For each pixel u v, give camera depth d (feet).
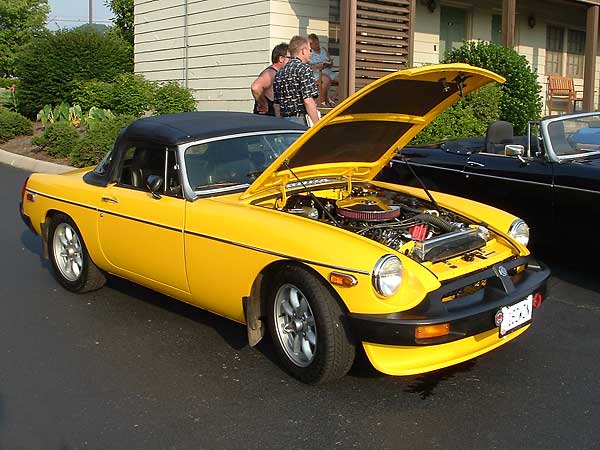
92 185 17.22
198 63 46.96
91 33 56.34
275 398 12.42
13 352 14.66
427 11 49.57
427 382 12.96
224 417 11.78
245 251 13.12
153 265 15.38
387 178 23.84
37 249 23.26
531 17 57.16
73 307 17.51
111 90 48.78
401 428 11.31
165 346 14.92
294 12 41.45
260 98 25.95
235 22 43.16
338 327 12.06
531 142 20.39
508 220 14.75
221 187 14.92
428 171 22.63
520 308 12.55
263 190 14.53
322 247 12.02
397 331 11.28
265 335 15.44
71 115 49.08
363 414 11.80
